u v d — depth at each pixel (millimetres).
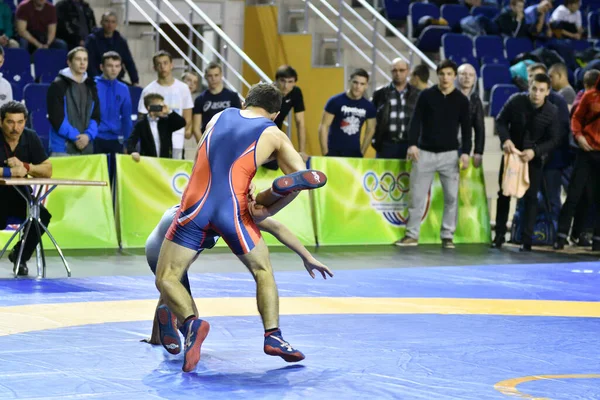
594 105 17797
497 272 14703
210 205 7758
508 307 11273
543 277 14227
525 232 18125
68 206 16391
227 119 8031
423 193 18531
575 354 8539
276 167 17875
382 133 19062
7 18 21016
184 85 17562
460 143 19188
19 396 6633
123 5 23875
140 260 15031
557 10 26641
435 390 7023
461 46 24109
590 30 27594
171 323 7957
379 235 18922
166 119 16984
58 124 16156
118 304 10852
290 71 17516
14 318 9805
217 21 26281
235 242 7793
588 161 18000
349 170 18578
